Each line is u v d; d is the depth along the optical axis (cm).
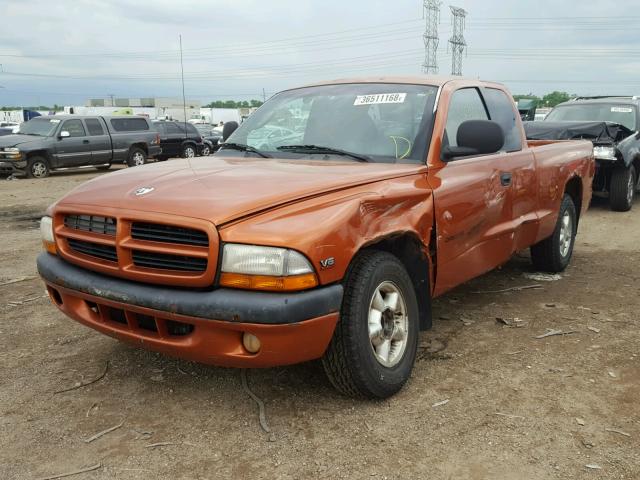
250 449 290
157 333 307
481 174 420
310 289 285
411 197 347
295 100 463
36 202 1205
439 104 407
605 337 432
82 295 324
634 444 292
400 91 426
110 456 285
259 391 347
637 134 1062
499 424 311
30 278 597
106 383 360
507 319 469
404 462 278
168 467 276
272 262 276
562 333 439
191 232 288
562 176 561
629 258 684
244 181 322
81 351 408
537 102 2781
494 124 374
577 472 270
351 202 308
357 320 308
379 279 321
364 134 405
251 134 449
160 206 299
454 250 392
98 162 1905
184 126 2506
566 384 356
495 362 388
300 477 268
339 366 314
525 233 500
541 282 579
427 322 380
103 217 315
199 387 354
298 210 294
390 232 327
